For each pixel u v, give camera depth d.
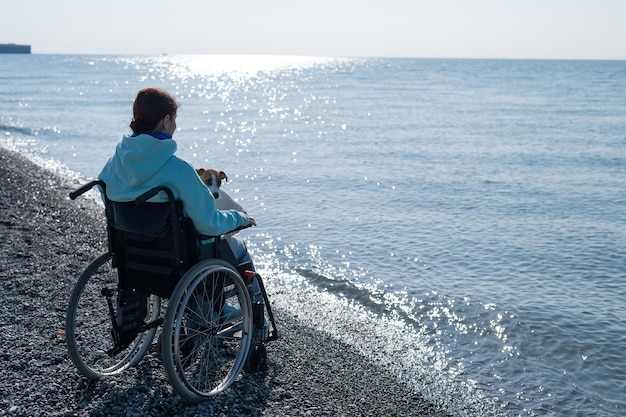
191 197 3.29
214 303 3.73
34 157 18.83
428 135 28.09
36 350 4.26
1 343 4.36
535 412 4.56
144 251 3.46
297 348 5.11
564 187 15.44
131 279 3.61
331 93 65.44
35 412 3.45
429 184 15.48
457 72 139.62
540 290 7.50
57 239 7.82
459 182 15.88
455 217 11.77
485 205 13.00
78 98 49.53
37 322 4.79
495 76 115.56
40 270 6.17
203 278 3.52
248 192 14.11
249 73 140.38
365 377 4.76
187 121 34.66
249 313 3.89
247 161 19.48
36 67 146.00
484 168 18.48
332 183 15.44
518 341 5.91
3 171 13.33
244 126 31.97
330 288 7.40
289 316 6.21
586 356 5.60
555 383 5.06
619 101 53.91
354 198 13.50
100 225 9.22
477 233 10.45
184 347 3.68
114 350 3.65
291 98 57.25
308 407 3.91
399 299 7.03
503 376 5.16
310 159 20.05
